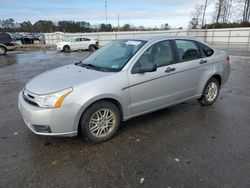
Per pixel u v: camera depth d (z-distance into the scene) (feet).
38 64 42.96
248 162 9.93
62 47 78.28
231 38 106.01
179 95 14.53
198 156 10.41
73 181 8.82
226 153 10.64
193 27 146.51
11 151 10.90
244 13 137.59
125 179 8.91
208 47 16.48
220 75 16.93
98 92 10.87
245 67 35.53
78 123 10.87
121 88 11.59
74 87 10.56
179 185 8.55
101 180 8.86
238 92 20.88
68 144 11.55
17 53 70.23
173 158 10.28
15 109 16.55
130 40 14.28
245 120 14.37
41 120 10.29
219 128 13.25
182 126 13.57
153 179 8.89
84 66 13.56
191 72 14.78
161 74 13.09
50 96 10.28
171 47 14.05
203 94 16.35
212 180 8.80
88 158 10.34
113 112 11.78
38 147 11.27
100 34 109.50
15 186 8.55
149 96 12.89
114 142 11.78
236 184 8.57
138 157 10.39
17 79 28.22
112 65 12.58
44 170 9.49
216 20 143.43
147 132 12.86
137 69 12.16
